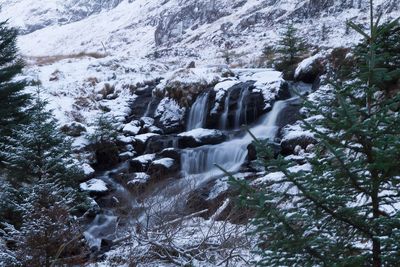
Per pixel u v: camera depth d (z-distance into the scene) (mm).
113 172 17312
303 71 20000
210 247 7496
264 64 31344
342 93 3729
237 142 17578
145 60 31750
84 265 7547
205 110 20531
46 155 10508
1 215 9195
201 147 17625
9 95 15664
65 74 26750
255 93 19391
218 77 22359
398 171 3408
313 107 3615
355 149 3541
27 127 10969
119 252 8195
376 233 3465
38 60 34594
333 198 3412
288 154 14906
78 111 21297
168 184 10992
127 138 19359
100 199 14453
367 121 3307
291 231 3473
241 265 7301
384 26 3900
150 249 7793
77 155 17047
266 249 3637
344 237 3656
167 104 21812
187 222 8688
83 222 12117
